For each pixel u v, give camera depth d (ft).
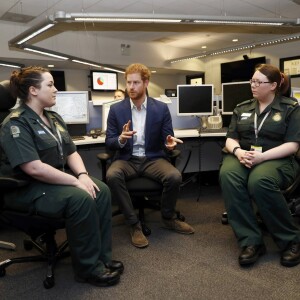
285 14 18.03
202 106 9.95
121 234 7.02
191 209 8.57
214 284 4.87
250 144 6.34
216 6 16.43
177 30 20.27
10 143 4.63
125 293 4.72
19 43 14.51
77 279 5.07
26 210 4.72
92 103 9.66
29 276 5.32
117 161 6.95
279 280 4.91
